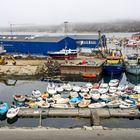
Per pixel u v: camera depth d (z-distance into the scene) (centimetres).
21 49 8344
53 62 6650
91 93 4297
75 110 3381
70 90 4619
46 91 4606
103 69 6353
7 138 2558
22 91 4928
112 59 6406
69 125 3091
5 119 3384
